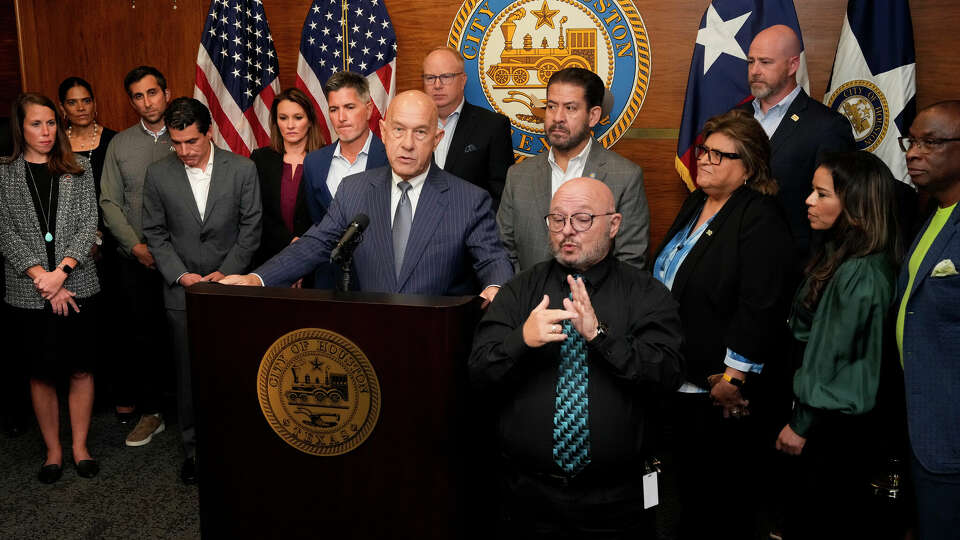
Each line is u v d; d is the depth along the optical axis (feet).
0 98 15.64
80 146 13.70
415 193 7.71
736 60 11.94
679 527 8.67
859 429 7.66
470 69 13.78
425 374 5.84
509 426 6.27
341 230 7.74
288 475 6.27
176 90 15.28
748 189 8.27
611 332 6.21
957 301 6.50
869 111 11.41
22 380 13.32
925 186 7.14
